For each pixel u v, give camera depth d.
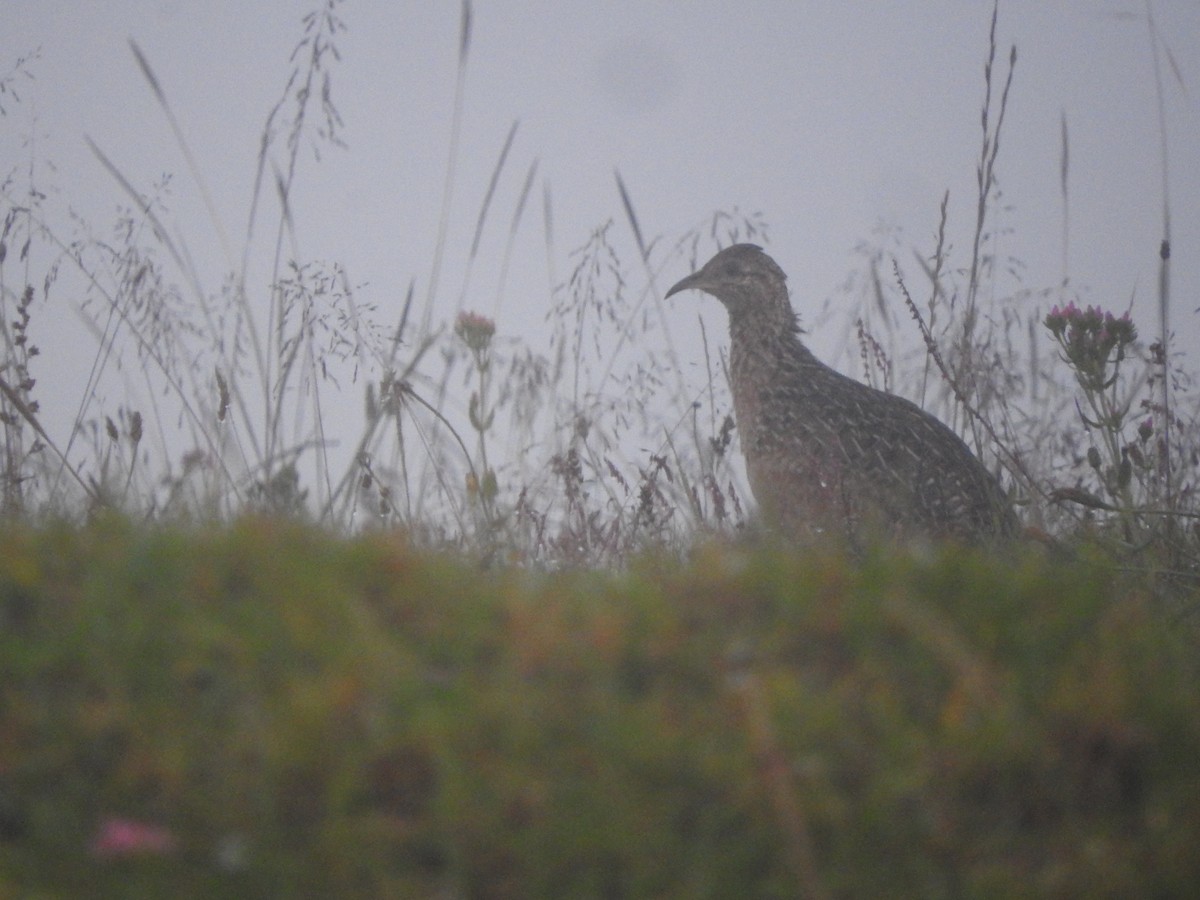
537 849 5.37
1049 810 5.60
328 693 5.69
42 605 6.18
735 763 5.51
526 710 5.70
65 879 5.34
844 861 5.39
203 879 5.34
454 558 7.68
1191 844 5.36
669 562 7.46
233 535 6.65
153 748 5.58
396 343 11.84
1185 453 12.17
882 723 5.74
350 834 5.37
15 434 11.34
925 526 12.90
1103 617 6.55
